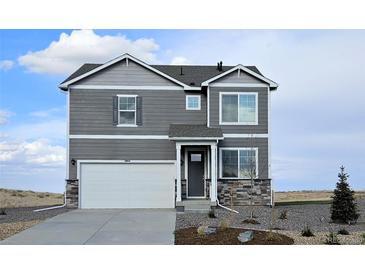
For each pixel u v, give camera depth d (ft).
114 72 72.28
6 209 71.31
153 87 72.64
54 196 110.32
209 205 65.57
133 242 39.75
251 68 81.46
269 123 71.82
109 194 70.90
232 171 71.15
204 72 81.41
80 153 71.00
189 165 72.59
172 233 44.24
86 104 71.56
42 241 40.55
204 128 70.13
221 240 39.45
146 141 71.87
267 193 71.20
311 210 68.08
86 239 41.45
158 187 71.41
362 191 114.73
